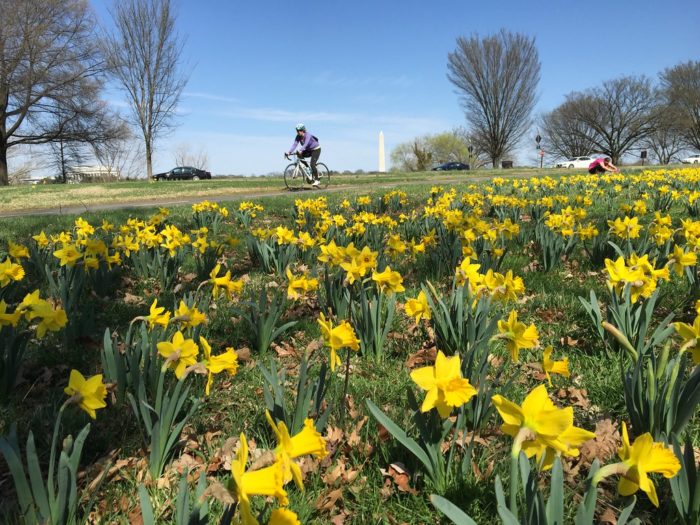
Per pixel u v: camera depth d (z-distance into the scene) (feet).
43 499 4.82
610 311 9.84
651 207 27.53
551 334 11.36
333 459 7.00
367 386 9.08
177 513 4.32
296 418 6.62
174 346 6.26
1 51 114.21
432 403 4.20
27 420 8.09
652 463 3.66
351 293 10.34
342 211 30.37
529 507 4.42
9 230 25.30
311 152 52.06
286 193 49.98
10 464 4.74
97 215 30.91
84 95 130.21
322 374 6.93
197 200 46.11
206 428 7.93
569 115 232.12
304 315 13.02
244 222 26.35
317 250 17.75
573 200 31.99
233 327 12.06
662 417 6.46
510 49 187.62
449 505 4.24
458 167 180.86
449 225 16.84
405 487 6.31
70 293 11.33
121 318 12.91
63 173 152.46
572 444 3.72
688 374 8.56
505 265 16.03
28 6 114.01
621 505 6.07
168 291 15.11
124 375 7.77
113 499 6.25
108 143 143.43
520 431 3.74
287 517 3.22
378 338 10.23
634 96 214.07
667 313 12.14
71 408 8.02
